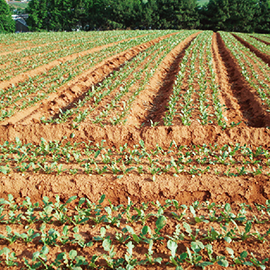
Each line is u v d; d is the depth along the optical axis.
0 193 5.40
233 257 3.79
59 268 3.56
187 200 5.33
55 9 65.25
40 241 4.15
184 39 28.25
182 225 4.58
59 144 7.25
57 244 4.12
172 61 17.83
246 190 5.33
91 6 68.12
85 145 6.88
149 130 7.38
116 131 7.45
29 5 64.62
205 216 4.80
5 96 10.62
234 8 58.16
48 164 6.10
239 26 62.12
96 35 32.53
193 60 15.75
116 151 6.89
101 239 4.12
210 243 4.16
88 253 4.00
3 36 30.09
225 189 5.34
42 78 13.05
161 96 11.58
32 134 7.44
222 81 12.73
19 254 3.96
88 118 8.46
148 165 6.14
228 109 9.61
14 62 16.17
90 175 5.70
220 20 60.03
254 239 4.25
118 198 5.40
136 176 5.69
